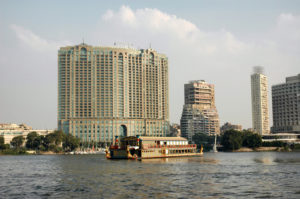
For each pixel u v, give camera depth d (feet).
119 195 229.25
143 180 299.38
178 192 238.48
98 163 522.47
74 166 471.62
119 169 402.52
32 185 281.33
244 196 224.74
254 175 336.29
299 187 259.80
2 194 240.12
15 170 422.00
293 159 629.92
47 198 224.33
